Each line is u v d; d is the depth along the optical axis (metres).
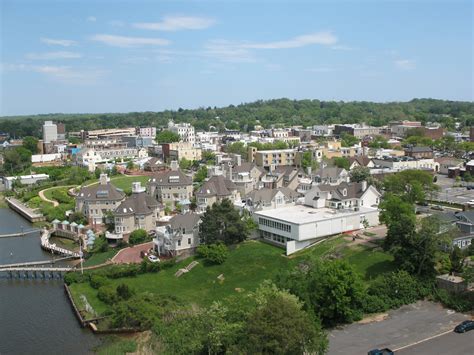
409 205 130.88
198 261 128.25
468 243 120.06
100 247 148.38
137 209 157.75
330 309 91.94
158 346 87.94
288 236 132.75
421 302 100.06
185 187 187.12
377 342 84.06
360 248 122.81
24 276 134.62
